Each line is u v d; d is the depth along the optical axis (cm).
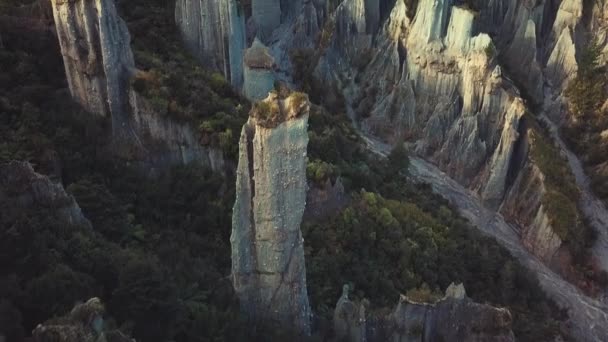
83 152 4766
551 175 6856
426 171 7638
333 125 7019
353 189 5609
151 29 6875
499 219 7006
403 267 4797
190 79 5706
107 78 4891
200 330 3192
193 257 4109
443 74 7956
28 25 5500
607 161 7419
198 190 4825
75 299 2906
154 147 5034
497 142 7406
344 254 4575
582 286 6169
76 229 3606
